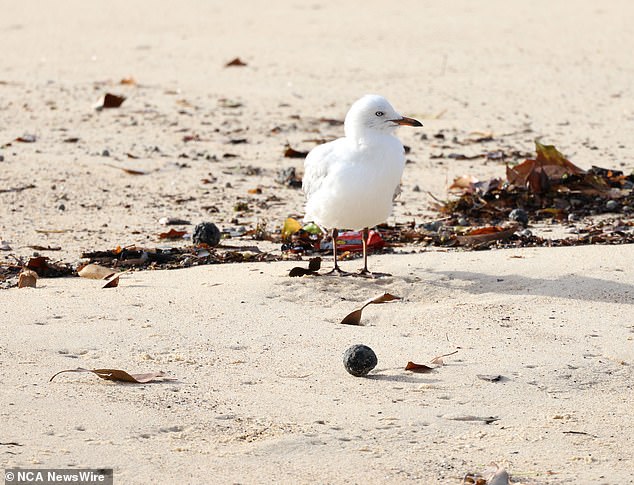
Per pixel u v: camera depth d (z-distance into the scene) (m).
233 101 34.12
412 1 59.44
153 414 10.94
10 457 9.74
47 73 39.34
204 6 59.03
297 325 14.02
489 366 12.52
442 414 11.11
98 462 9.72
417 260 17.06
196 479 9.42
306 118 31.83
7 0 63.25
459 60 41.06
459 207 21.41
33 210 21.52
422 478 9.55
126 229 20.08
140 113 32.41
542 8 55.34
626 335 13.57
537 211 21.14
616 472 9.74
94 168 25.31
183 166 25.80
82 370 12.11
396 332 13.81
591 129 29.86
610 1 56.91
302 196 23.17
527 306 14.70
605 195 21.89
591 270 16.14
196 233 18.58
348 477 9.55
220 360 12.66
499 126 30.53
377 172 15.55
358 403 11.39
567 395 11.70
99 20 54.16
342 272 16.25
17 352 12.72
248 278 16.19
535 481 9.52
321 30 49.12
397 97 34.66
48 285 16.06
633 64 39.66
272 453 10.04
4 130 29.72
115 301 14.95
